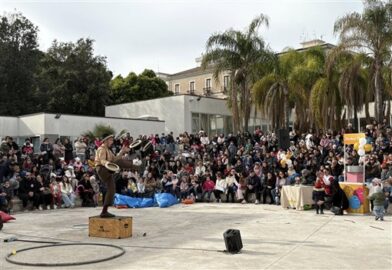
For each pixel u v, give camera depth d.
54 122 27.61
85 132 28.80
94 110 44.91
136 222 13.12
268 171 18.94
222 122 36.12
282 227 11.66
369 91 25.00
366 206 14.71
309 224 12.23
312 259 7.71
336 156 17.77
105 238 10.19
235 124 29.77
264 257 7.89
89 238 10.23
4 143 19.36
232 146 22.67
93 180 19.16
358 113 28.17
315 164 18.20
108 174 10.23
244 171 20.16
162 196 18.55
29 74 44.44
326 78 27.64
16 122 28.81
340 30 24.47
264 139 23.41
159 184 20.09
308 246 8.94
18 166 17.78
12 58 44.19
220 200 19.86
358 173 15.04
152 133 32.19
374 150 18.75
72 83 44.09
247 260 7.64
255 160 20.91
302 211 15.68
